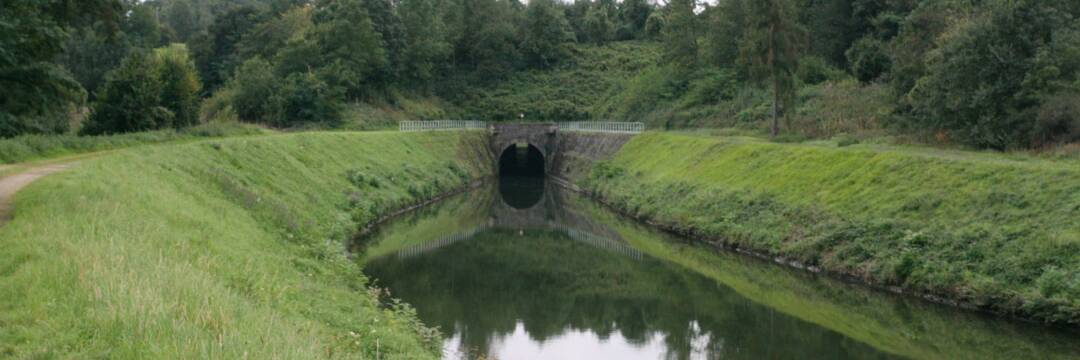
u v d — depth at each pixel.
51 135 41.12
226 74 104.38
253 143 44.25
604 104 106.19
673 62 98.69
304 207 38.47
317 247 29.05
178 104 57.97
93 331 11.52
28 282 13.34
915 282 28.09
